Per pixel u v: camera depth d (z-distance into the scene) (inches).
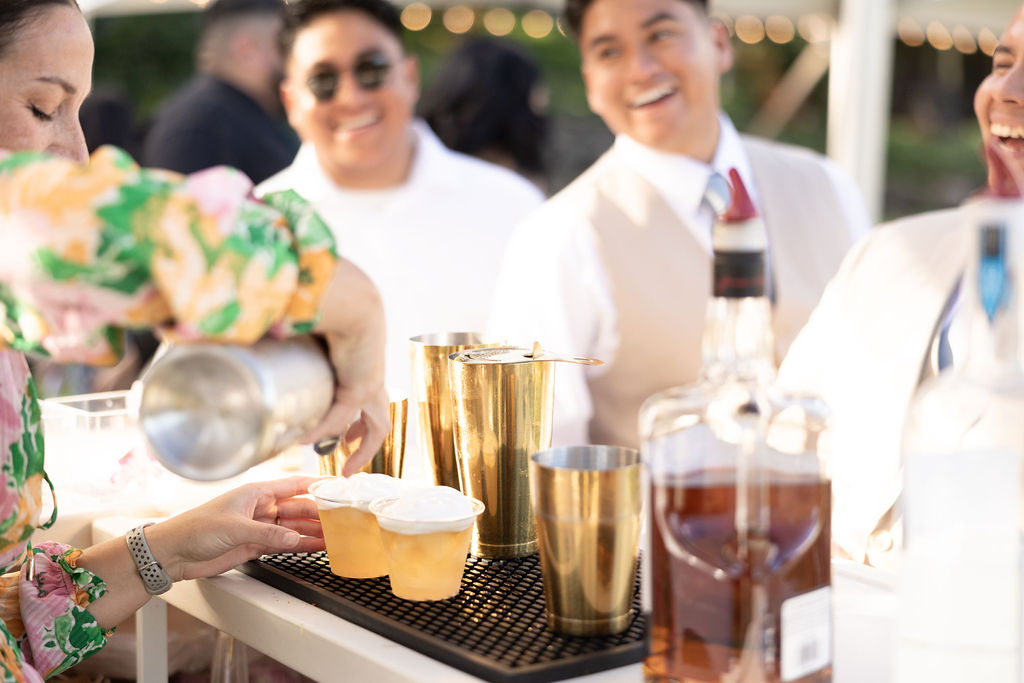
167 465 28.6
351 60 101.8
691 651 29.9
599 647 34.9
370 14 102.0
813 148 370.0
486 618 37.5
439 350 44.8
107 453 57.0
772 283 97.6
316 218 29.5
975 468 27.6
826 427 30.3
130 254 26.6
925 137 363.6
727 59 98.7
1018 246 27.8
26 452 38.4
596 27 92.9
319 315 30.0
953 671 27.9
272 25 152.6
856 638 36.8
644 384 95.0
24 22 38.9
